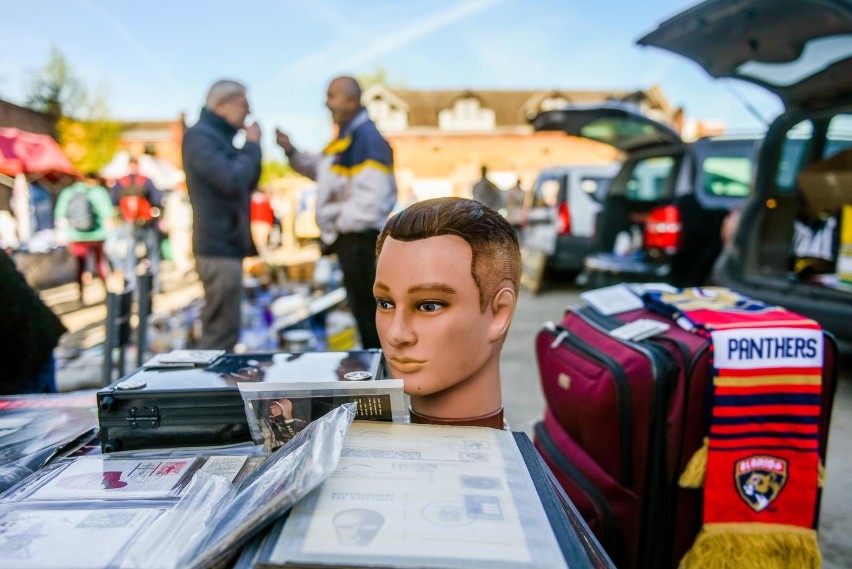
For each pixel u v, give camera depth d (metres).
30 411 1.05
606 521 1.23
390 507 0.57
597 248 5.59
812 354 1.18
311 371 0.91
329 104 2.55
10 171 7.35
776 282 3.23
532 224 7.46
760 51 2.90
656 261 4.38
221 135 2.54
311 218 9.33
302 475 0.55
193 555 0.53
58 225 7.58
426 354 0.80
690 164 4.36
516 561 0.49
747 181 4.32
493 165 21.50
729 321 1.24
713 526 1.18
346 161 2.51
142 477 0.74
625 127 4.63
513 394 3.00
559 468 1.41
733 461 1.17
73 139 14.37
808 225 3.36
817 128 3.38
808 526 1.19
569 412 1.42
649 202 5.33
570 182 6.89
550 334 1.65
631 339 1.31
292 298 3.59
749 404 1.17
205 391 0.82
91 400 1.12
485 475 0.64
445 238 0.80
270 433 0.81
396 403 0.79
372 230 2.49
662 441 1.20
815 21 2.45
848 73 2.76
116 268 7.62
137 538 0.59
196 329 3.25
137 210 6.11
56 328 1.67
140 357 2.65
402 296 0.80
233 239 2.60
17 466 0.81
